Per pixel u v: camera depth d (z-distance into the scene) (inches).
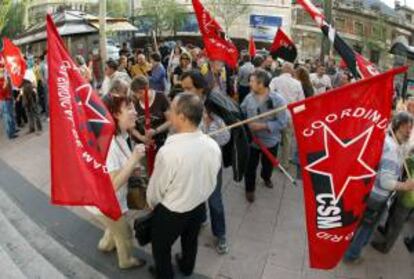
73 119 125.6
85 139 127.1
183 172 134.6
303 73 292.4
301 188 259.0
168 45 647.1
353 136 120.4
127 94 168.2
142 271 172.2
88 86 133.9
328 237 127.0
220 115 186.2
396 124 168.4
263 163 251.4
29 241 197.2
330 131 120.1
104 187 128.0
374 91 117.7
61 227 208.5
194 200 139.6
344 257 184.1
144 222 151.6
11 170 288.4
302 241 198.8
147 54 610.2
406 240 196.1
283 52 360.8
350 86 116.9
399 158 168.7
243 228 208.5
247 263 179.9
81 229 206.1
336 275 175.5
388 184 162.4
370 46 1840.6
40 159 310.3
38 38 746.2
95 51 570.3
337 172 122.6
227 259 182.1
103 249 186.2
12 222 215.3
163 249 147.3
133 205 161.5
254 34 1620.3
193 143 134.6
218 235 183.9
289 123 272.4
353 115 119.1
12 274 173.6
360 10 2032.5
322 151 121.0
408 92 533.3
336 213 125.3
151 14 1524.4
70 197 121.6
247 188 234.7
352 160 122.0
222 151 196.5
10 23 1241.4
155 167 137.0
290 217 221.5
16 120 424.2
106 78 302.8
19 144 359.6
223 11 1469.0
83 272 173.0
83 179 123.1
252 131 219.0
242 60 393.1
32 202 236.7
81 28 643.5
